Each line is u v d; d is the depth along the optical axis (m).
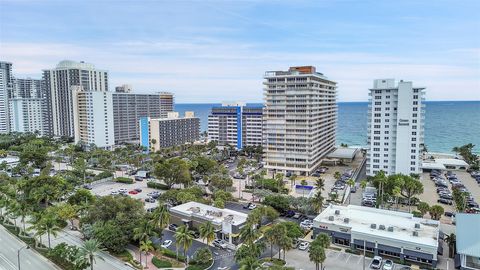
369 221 107.69
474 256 81.06
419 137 170.00
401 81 170.25
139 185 182.38
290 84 198.50
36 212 115.50
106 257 95.31
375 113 178.50
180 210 118.75
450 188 168.38
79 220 116.69
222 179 156.62
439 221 115.19
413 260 92.12
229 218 108.94
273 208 123.75
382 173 153.25
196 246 103.88
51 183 143.12
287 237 87.94
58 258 93.19
